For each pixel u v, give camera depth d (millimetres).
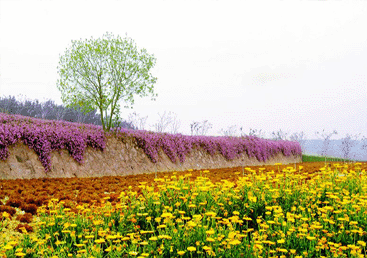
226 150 24312
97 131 15898
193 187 6238
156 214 5137
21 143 11484
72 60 16969
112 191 8117
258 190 6344
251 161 27250
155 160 17359
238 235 4016
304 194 6422
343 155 37312
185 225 4348
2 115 15898
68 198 6680
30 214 5289
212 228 4223
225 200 5848
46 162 11656
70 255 3539
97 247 3814
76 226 4543
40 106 33938
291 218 4727
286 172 7461
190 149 21031
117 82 17281
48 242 4195
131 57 17656
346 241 4621
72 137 13508
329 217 5496
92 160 14234
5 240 4164
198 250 3730
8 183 8289
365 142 36656
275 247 4285
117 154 15766
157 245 4012
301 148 39750
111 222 4723
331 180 7586
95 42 17250
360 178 8055
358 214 5355
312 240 4227
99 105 17125
